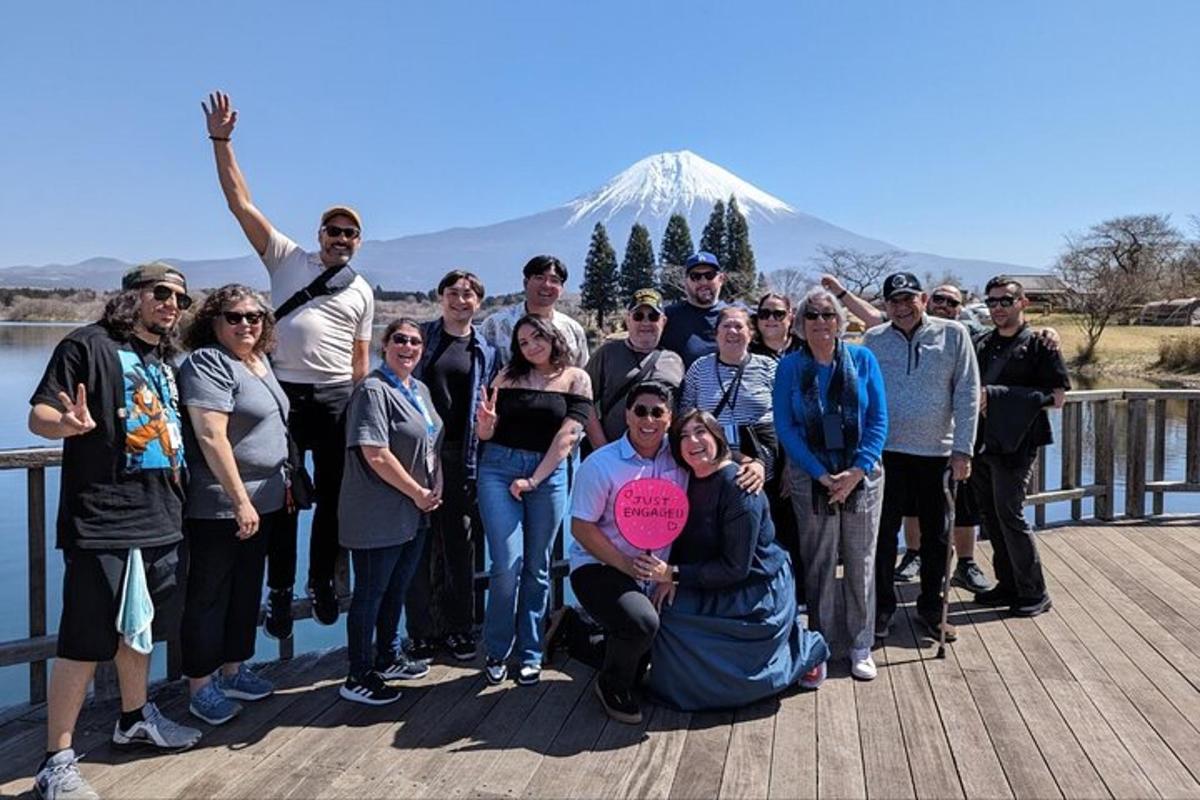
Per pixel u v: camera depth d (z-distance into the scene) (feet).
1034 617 13.34
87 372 8.23
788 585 10.61
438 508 11.86
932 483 12.41
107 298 8.74
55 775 8.06
